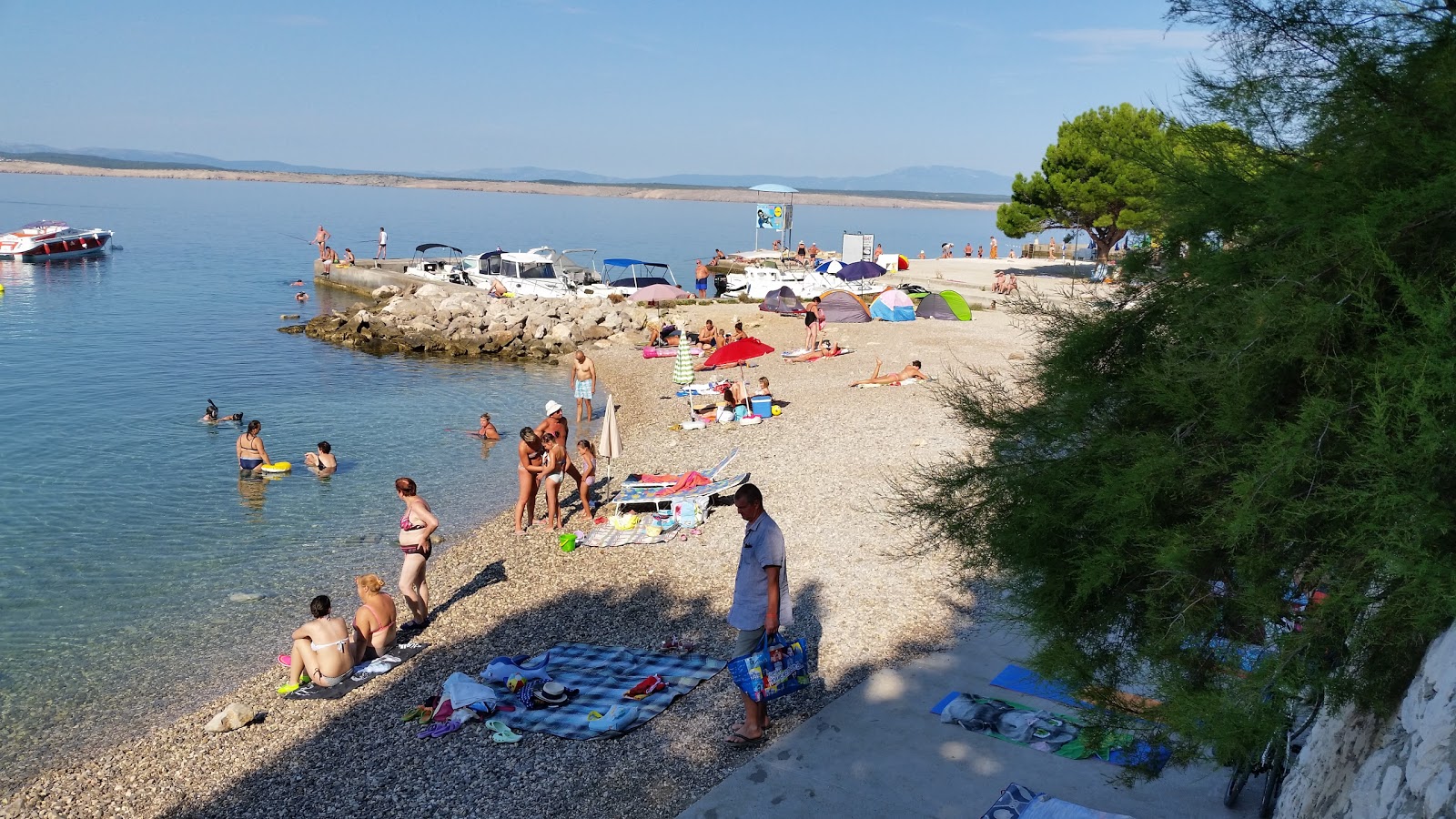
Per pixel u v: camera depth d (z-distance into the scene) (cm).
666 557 1420
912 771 781
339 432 2423
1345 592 489
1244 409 552
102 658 1204
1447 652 469
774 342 3481
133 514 1770
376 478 2022
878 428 2133
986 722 848
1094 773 762
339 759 902
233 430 2434
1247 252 582
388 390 2967
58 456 2162
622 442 2219
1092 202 4438
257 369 3300
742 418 2266
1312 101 576
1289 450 497
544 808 779
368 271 5506
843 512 1548
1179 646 599
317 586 1436
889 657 1015
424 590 1245
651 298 4428
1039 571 680
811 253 6744
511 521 1694
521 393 2941
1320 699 543
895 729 852
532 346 3622
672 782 796
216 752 945
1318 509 497
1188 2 609
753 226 16225
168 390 2906
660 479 1720
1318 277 534
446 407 2738
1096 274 697
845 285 4619
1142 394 631
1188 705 550
